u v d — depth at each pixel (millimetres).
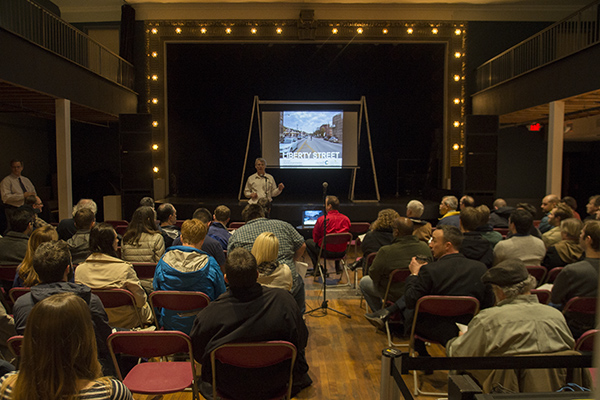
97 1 10977
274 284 3014
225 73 12586
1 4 8297
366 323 4438
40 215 10266
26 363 1150
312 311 4785
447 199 5480
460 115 11562
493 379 1873
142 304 2980
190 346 2248
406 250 3635
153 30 11227
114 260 2930
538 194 12375
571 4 11023
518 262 2104
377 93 12758
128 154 9438
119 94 10141
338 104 10375
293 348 2104
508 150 12320
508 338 1992
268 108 10422
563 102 7488
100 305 2225
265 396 2229
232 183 13234
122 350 2303
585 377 1889
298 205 9258
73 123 12164
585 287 2688
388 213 4426
